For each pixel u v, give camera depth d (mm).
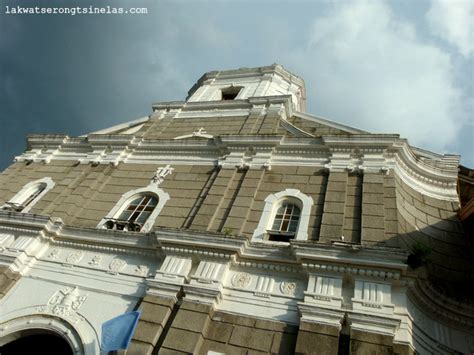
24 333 10562
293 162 13359
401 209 11391
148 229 12367
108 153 16500
